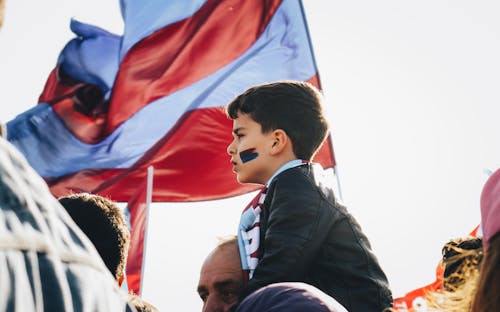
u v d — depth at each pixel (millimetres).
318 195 2588
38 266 782
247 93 3043
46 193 872
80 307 809
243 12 10930
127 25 11766
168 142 11148
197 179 10938
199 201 10844
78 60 12438
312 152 2979
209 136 10961
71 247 852
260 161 2939
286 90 2992
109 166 11570
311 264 2529
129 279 7367
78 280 831
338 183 7598
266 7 10789
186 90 11297
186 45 11336
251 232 2654
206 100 11023
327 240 2547
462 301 1365
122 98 11594
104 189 11500
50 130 11953
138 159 11297
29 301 746
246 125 2992
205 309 2570
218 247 2643
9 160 841
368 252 2607
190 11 11461
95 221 2602
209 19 11227
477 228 5984
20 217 795
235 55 10992
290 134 2928
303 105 2975
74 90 12297
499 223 1211
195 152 10961
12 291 728
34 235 792
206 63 11141
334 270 2520
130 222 7492
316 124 2984
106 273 894
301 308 1418
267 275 2393
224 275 2557
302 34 10398
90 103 12250
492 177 1298
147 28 11617
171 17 11477
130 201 7594
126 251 2738
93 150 11719
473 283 1352
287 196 2543
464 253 1417
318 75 10258
